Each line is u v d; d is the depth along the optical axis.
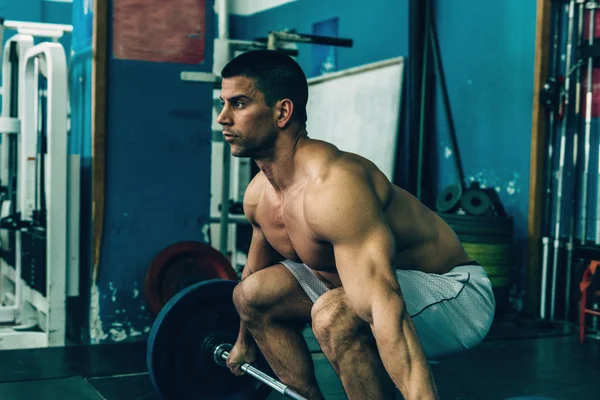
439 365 2.96
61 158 3.21
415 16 4.93
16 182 3.53
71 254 3.31
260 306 1.85
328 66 6.00
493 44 4.45
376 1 5.40
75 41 3.67
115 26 3.32
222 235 4.14
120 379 2.67
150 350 2.04
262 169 1.58
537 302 4.09
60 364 2.87
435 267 1.70
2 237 3.93
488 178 4.48
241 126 1.52
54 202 3.20
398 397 2.23
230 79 1.53
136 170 3.39
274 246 1.73
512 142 4.30
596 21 3.86
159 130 3.43
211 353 2.09
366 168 1.52
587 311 3.40
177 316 2.05
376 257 1.38
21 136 3.44
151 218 3.42
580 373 2.86
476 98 4.58
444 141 4.85
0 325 3.55
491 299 1.73
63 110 3.21
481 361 3.04
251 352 2.00
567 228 3.99
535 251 4.09
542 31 4.04
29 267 3.51
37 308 3.43
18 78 3.59
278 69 1.52
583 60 3.87
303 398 1.77
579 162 3.94
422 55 4.95
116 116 3.34
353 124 5.40
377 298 1.35
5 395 2.44
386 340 1.33
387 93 5.08
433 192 4.94
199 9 3.49
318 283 1.81
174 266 3.39
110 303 3.35
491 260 4.00
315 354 3.05
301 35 4.18
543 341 3.45
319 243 1.51
